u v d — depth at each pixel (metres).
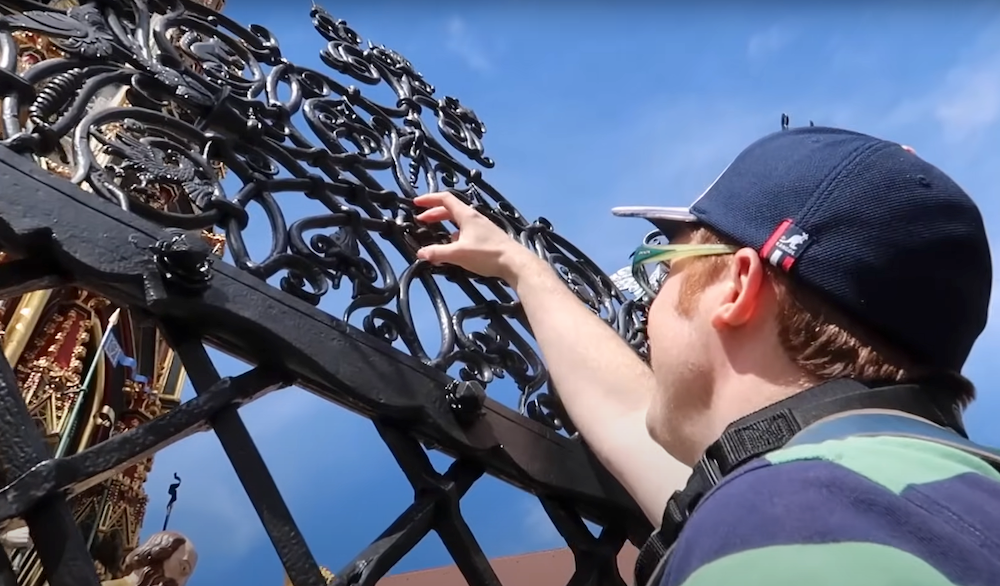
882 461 0.79
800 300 1.06
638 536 2.16
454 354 2.00
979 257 1.07
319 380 1.65
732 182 1.23
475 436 1.84
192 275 1.50
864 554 0.66
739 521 0.74
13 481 1.23
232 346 1.59
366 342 1.77
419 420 1.77
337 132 2.39
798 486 0.75
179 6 2.29
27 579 3.39
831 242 1.04
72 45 1.84
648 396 1.96
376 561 1.54
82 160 1.60
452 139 2.95
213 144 1.92
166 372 6.36
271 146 2.08
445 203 2.27
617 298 2.86
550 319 2.12
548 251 2.78
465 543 1.71
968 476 0.79
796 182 1.11
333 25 2.96
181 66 2.08
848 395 0.97
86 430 5.09
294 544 1.42
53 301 5.07
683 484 1.77
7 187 1.37
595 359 2.04
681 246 1.24
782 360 1.08
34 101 1.67
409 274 2.07
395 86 2.93
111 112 1.76
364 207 2.20
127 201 1.59
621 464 1.89
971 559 0.67
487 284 2.40
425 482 1.72
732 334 1.14
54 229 1.39
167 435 1.40
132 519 5.59
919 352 1.02
